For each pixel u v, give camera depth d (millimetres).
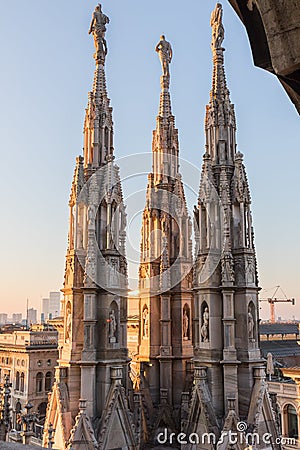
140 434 22344
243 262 22031
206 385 21125
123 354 22625
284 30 4117
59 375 21812
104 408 21078
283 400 45594
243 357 21250
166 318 25625
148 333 25984
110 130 25094
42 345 73688
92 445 20031
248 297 21719
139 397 22719
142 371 25391
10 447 6656
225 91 24453
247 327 21422
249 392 20922
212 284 22000
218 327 21750
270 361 51812
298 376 43312
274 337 77000
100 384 21594
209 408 20547
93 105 24922
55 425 21469
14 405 72688
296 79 4336
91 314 22031
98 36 25953
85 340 21797
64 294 23328
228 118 24031
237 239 22422
